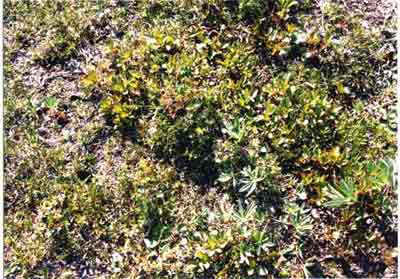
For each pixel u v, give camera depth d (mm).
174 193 970
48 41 1103
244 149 975
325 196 932
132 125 1020
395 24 1046
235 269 909
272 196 950
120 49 1072
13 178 1004
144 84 1035
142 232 953
